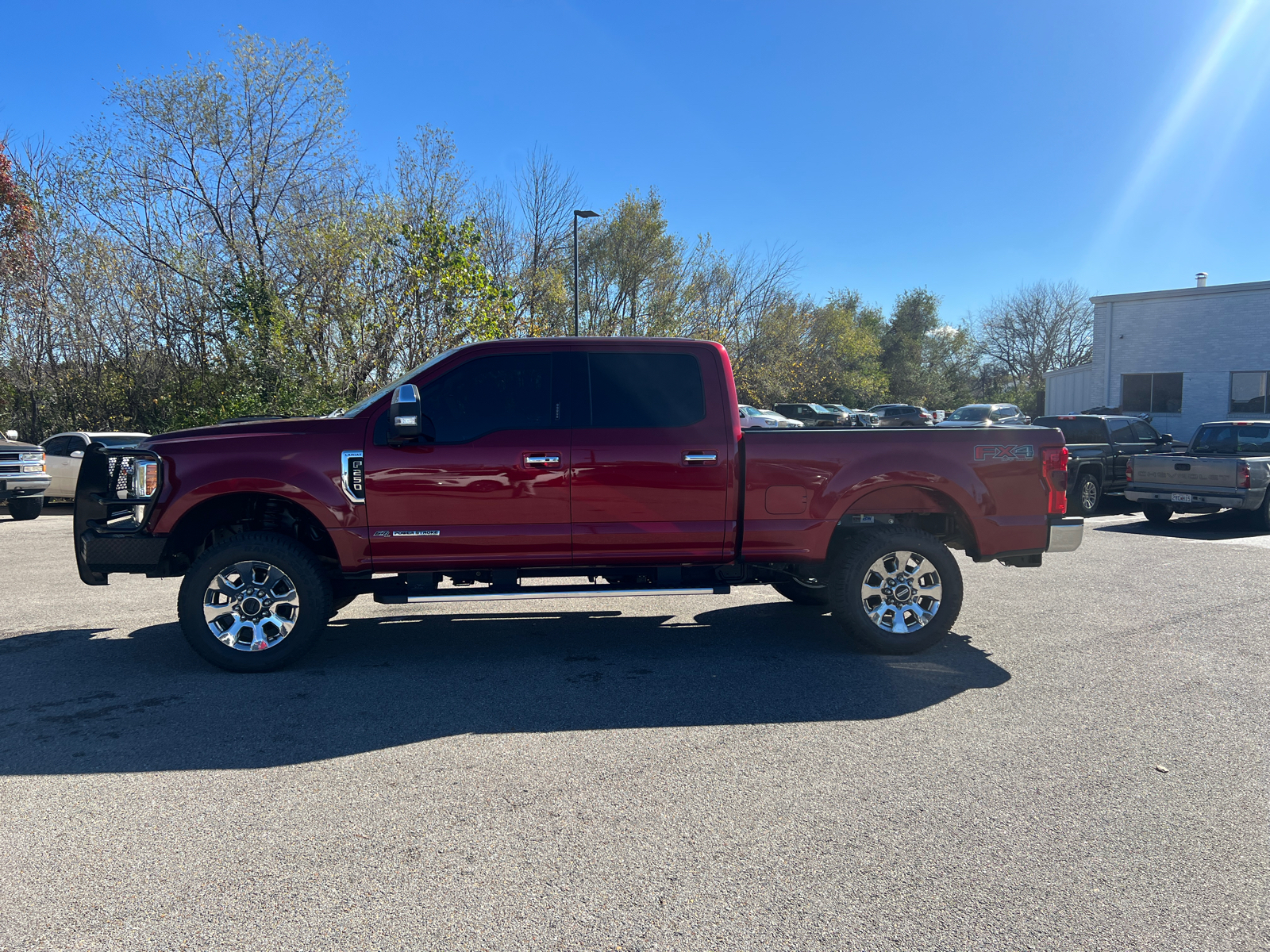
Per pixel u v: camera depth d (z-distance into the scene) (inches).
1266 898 102.6
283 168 812.0
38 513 537.3
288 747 151.6
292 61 787.4
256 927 96.9
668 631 238.2
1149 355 962.1
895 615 210.2
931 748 150.6
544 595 200.5
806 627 242.7
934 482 208.7
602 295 1268.5
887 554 207.8
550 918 98.7
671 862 111.4
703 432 205.3
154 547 196.1
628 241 1246.9
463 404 202.2
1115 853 113.6
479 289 658.2
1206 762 144.3
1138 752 148.6
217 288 740.0
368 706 173.8
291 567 194.1
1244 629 237.5
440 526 198.5
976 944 93.4
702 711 170.6
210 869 109.6
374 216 661.9
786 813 125.5
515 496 199.3
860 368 1889.8
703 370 208.5
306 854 113.6
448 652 215.3
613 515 202.5
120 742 153.9
